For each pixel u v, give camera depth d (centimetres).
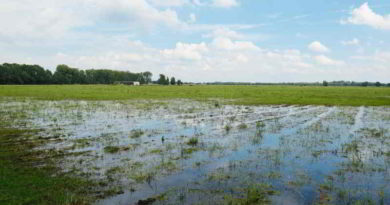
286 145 1297
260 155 1123
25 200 686
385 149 1225
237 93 5894
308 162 1033
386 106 3177
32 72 12525
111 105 3072
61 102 3362
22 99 3731
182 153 1143
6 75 11138
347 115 2386
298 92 6562
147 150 1190
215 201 706
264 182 833
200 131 1642
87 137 1448
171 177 869
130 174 890
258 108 2938
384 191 769
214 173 907
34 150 1173
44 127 1728
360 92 6675
